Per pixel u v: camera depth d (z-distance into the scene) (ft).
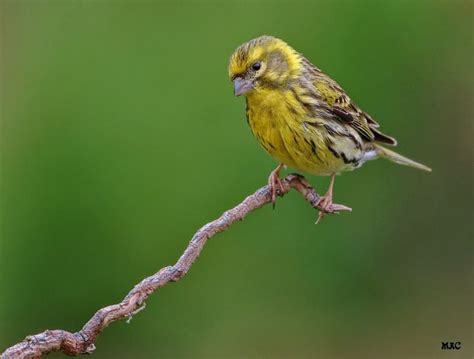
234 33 48.55
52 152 45.96
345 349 48.34
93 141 46.21
